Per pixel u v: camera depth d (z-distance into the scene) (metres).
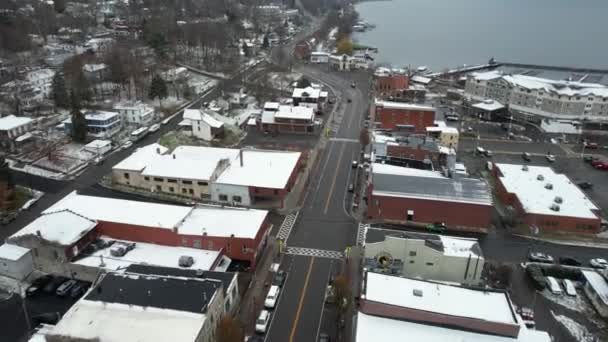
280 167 90.25
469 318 46.09
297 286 62.03
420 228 77.31
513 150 116.75
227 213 70.50
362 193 88.94
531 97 148.00
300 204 84.50
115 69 144.00
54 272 62.16
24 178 90.50
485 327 46.12
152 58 176.38
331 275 64.50
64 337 44.03
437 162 91.81
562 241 74.94
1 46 159.88
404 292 49.62
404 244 60.12
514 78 159.50
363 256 65.56
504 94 156.12
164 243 66.00
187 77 166.38
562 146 120.44
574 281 64.62
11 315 54.94
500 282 63.22
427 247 59.75
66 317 46.56
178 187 86.06
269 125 124.88
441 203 76.12
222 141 115.75
